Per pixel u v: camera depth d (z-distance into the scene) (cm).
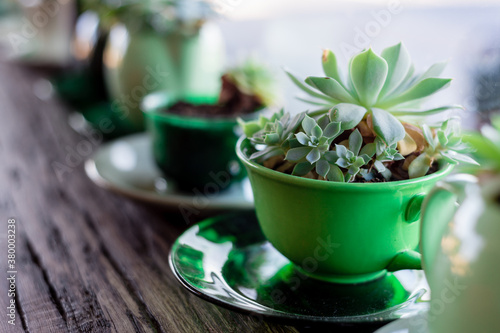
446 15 84
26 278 48
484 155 44
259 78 63
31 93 97
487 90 66
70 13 111
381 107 43
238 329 43
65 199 58
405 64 42
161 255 50
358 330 42
